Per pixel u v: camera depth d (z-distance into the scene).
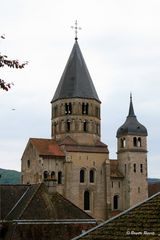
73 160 122.12
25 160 125.81
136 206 19.03
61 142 123.88
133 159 131.88
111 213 123.25
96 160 124.62
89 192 122.88
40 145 122.19
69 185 120.44
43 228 52.34
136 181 130.88
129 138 132.88
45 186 57.91
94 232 18.44
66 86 128.88
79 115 126.12
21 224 51.44
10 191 58.97
